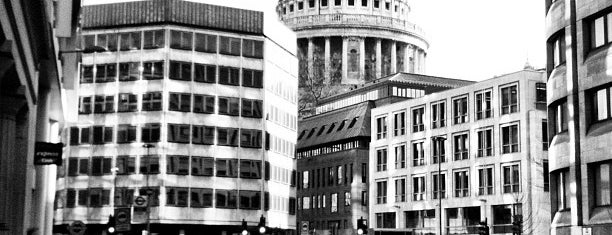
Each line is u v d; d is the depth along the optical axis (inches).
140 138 3405.5
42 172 1619.1
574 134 1589.6
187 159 3410.4
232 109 3523.6
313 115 5162.4
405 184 3932.1
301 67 7155.5
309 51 7150.6
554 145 1708.9
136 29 3479.3
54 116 1898.4
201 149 3440.0
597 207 1525.6
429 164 3784.5
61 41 1824.6
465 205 3545.8
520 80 3331.7
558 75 1697.8
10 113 957.2
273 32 3722.9
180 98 3435.0
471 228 3506.4
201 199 3408.0
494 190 3405.5
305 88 6432.1
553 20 1713.8
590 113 1562.5
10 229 1051.9
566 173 1674.5
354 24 7116.1
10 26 812.0
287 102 3897.6
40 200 1615.4
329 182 4670.3
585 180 1546.5
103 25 3499.0
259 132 3572.8
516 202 3238.2
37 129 1585.9
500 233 3351.4
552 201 1736.0
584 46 1576.0
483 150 3489.2
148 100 3422.7
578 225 1558.8
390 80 4827.8
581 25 1582.2
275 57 3747.5
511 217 3309.5
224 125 3496.6
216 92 3499.0
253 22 3614.7
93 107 3479.3
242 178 3508.9
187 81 3457.2
